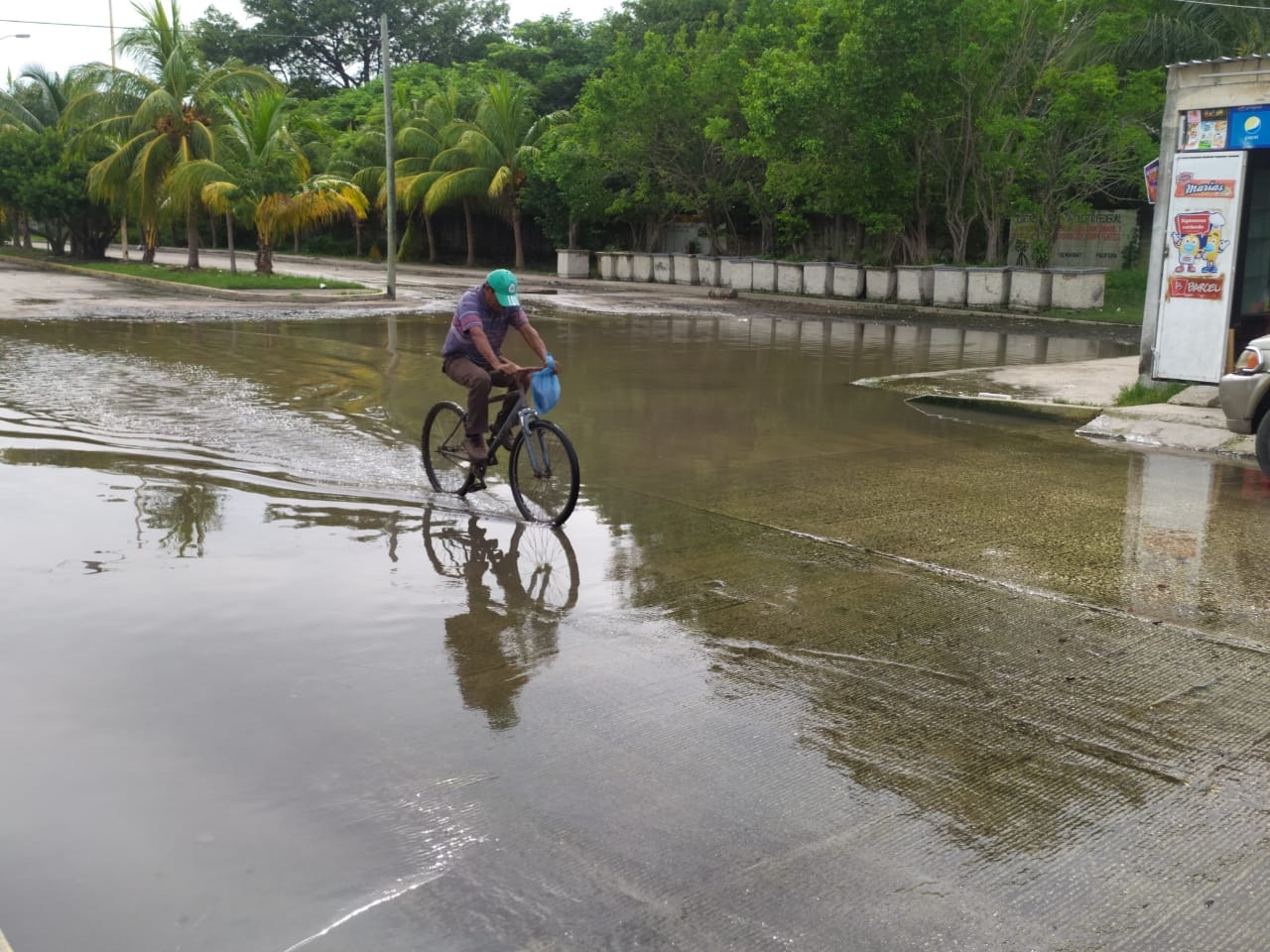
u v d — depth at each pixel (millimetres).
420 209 49469
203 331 18578
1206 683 4547
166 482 7770
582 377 13859
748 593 5641
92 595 5441
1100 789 3672
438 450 7660
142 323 19875
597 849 3277
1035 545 6484
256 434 9500
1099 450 9469
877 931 2896
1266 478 8375
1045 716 4230
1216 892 3100
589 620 5246
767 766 3816
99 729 4012
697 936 2869
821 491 7855
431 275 41406
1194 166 11109
